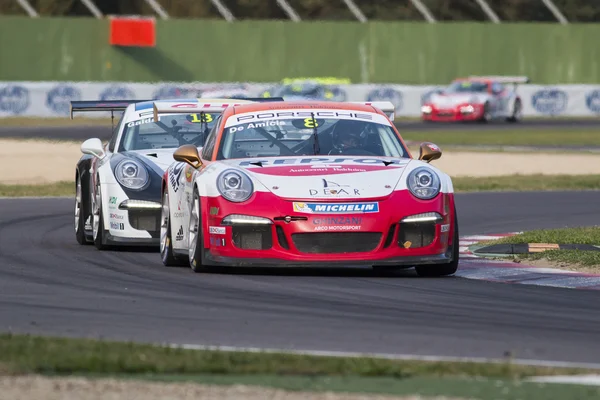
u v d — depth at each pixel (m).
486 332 20.92
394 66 166.75
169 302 24.58
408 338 20.19
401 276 29.84
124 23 157.38
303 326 21.44
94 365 16.53
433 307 24.06
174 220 32.22
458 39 168.25
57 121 134.88
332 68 165.00
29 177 70.50
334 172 29.55
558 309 23.98
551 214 49.78
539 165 82.69
